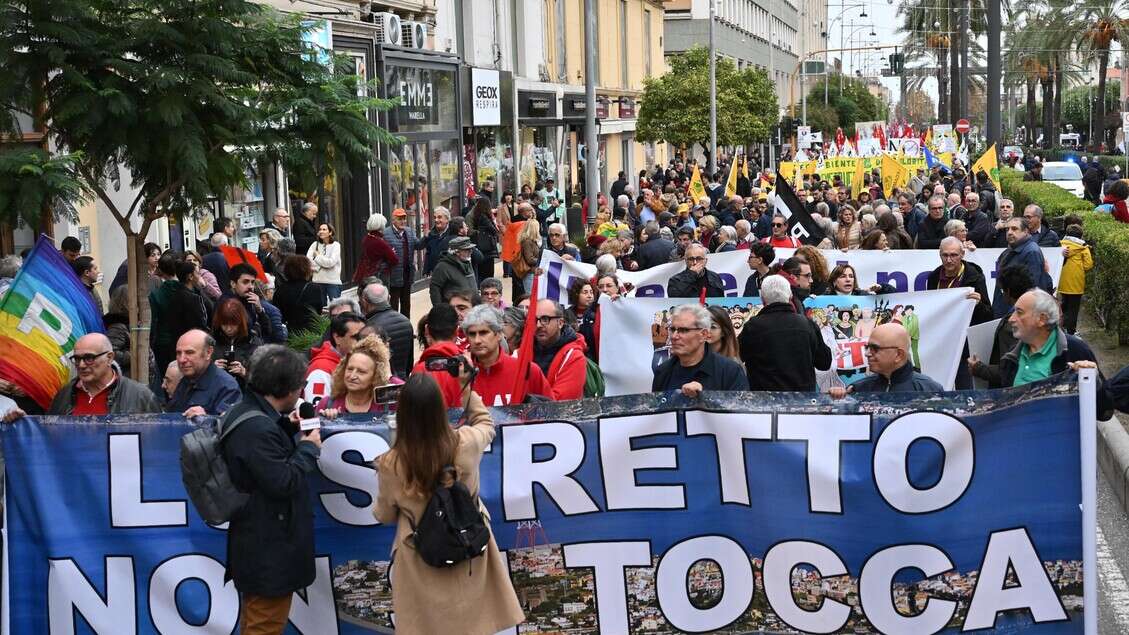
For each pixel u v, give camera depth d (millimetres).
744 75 50625
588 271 13180
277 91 10664
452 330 8664
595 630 6289
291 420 5934
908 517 5980
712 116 44875
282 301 13969
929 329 10531
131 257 10555
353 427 6281
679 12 71875
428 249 19641
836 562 6070
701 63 49875
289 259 13984
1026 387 5840
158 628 6352
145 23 9797
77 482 6340
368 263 18328
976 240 18078
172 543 6332
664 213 21062
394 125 24688
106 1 9898
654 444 6195
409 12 27688
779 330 8555
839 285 10820
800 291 10797
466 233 16453
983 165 30578
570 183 44719
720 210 24094
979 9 75000
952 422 5922
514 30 37844
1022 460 5871
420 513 5676
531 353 7480
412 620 5691
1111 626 7398
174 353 11797
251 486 5820
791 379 8523
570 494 6246
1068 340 7590
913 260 12938
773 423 6090
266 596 5863
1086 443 5730
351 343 8719
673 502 6199
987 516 5914
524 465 6242
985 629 5953
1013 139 91625
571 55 43625
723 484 6168
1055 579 5875
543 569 6273
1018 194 30156
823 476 6051
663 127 48625
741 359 8945
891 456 5984
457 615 5676
